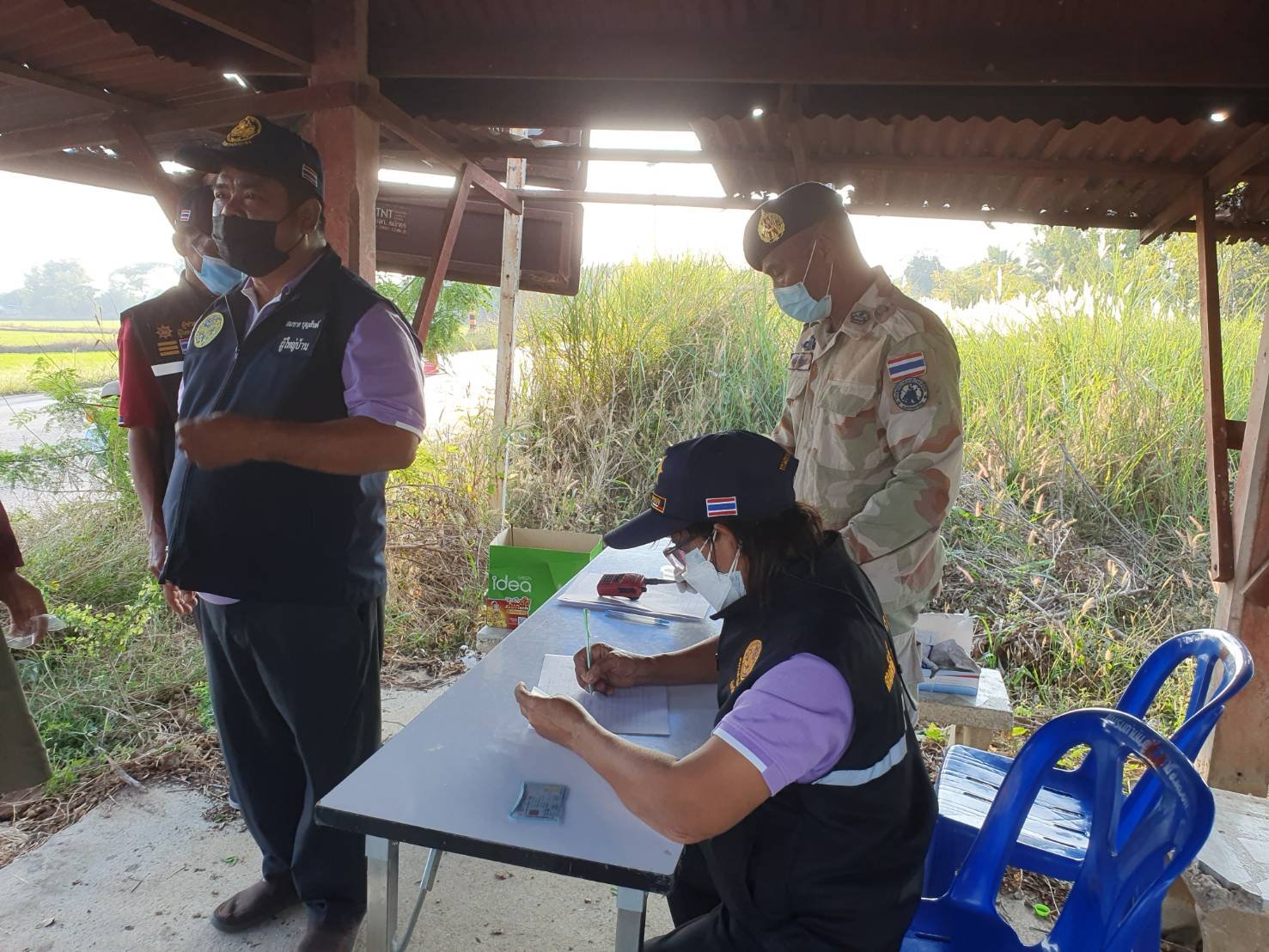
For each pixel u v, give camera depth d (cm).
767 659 119
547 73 258
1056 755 152
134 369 232
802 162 292
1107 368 489
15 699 172
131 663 350
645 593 226
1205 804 120
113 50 249
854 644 119
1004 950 151
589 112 294
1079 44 227
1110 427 469
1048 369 504
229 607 185
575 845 118
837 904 121
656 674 171
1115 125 253
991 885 155
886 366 208
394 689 359
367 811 123
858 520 199
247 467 178
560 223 448
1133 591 400
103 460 500
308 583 182
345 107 248
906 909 124
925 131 270
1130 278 518
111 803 269
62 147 300
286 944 211
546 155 320
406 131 276
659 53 251
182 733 310
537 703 136
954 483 201
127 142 282
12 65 257
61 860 241
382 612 204
